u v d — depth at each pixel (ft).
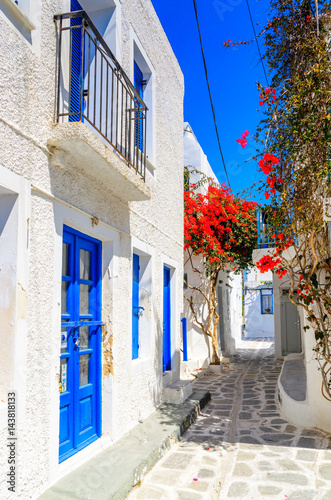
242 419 20.95
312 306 18.98
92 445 13.89
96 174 13.66
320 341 17.63
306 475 13.64
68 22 13.00
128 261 17.11
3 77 9.52
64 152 11.73
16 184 9.86
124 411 16.06
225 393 27.96
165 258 23.35
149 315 20.31
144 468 13.21
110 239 15.42
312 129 14.83
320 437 17.48
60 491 10.55
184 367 36.11
